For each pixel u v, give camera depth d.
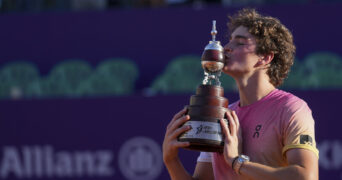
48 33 37.03
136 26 36.41
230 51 9.48
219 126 8.78
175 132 8.95
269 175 8.32
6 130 24.56
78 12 36.97
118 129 23.86
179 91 32.16
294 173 8.20
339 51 34.84
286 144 8.67
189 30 35.91
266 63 9.52
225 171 9.36
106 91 33.38
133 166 23.64
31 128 24.48
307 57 34.84
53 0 39.59
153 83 34.22
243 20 9.72
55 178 24.23
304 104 9.01
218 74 9.37
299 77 31.98
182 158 22.55
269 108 9.11
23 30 37.16
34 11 39.03
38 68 36.69
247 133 9.17
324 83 31.69
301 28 35.25
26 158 24.44
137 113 23.78
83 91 33.34
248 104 9.52
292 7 35.41
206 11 35.78
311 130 8.69
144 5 39.91
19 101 24.62
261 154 8.91
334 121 22.17
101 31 36.69
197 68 32.88
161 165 23.45
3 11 39.47
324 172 22.05
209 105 8.89
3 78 35.09
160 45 36.06
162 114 23.59
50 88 34.16
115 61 34.66
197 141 8.73
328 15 35.22
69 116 24.28
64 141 24.23
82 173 24.03
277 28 9.72
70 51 36.81
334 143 22.08
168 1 40.31
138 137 23.66
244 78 9.51
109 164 23.86
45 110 24.47
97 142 23.95
